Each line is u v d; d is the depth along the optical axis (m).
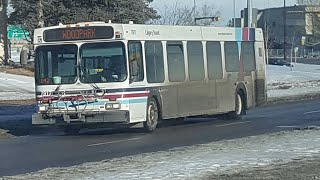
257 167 12.16
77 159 14.86
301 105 33.78
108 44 19.53
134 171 11.97
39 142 18.92
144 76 20.17
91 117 19.44
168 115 21.39
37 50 20.14
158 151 15.62
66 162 14.39
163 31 21.39
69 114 19.59
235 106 25.25
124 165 12.94
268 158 13.30
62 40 19.88
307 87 49.06
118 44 19.47
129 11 51.78
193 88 22.69
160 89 20.97
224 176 11.16
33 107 30.91
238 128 21.61
